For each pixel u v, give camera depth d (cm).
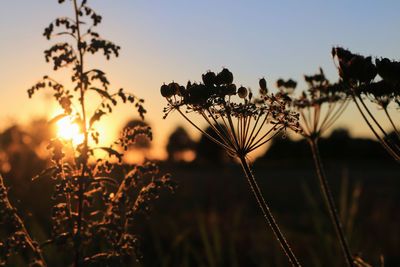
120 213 256
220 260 531
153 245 714
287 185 2741
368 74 275
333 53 296
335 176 3381
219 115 269
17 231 243
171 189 254
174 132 5153
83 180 247
